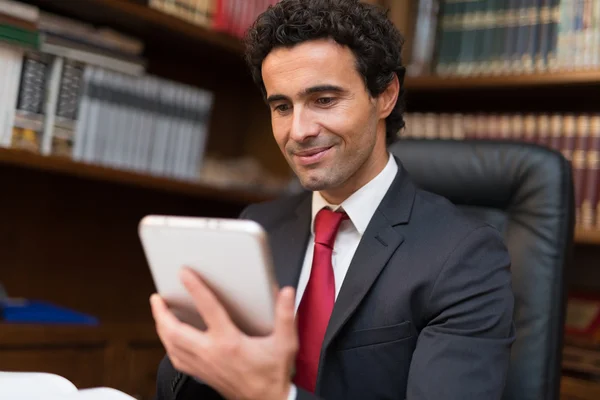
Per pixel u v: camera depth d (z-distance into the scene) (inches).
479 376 38.8
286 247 50.1
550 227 51.9
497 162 55.1
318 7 43.4
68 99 72.0
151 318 87.5
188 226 30.9
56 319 70.0
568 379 70.3
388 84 46.3
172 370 45.4
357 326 43.1
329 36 43.0
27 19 67.6
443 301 41.7
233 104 105.9
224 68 100.4
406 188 48.1
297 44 43.0
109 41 76.4
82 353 71.6
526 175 53.7
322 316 44.8
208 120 92.0
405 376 42.5
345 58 43.2
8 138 67.4
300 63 42.8
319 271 46.3
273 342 31.0
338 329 42.3
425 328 41.8
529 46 79.7
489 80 81.0
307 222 50.5
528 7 79.9
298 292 48.2
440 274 42.2
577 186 76.0
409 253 44.1
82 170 71.3
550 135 78.1
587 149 75.9
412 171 58.3
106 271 91.0
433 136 85.5
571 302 81.4
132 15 75.8
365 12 44.8
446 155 57.3
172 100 81.7
